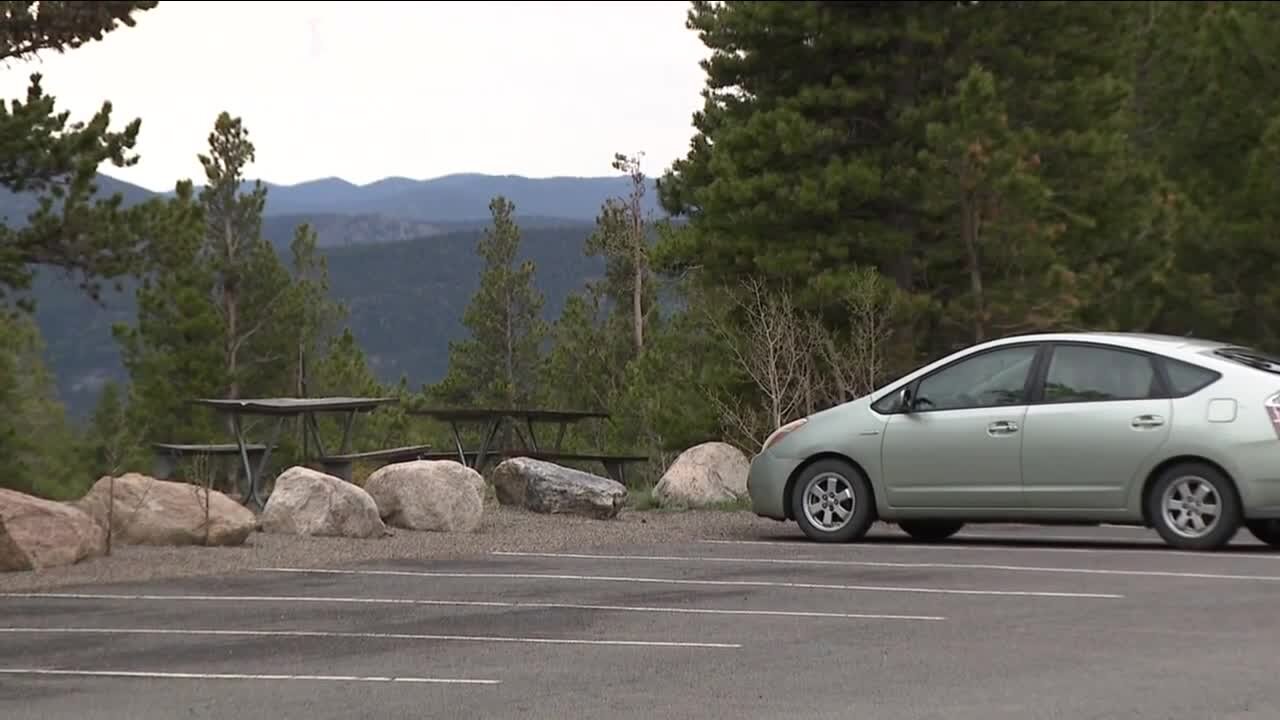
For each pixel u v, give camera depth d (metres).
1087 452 24.89
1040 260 51.31
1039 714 12.72
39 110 40.12
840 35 52.78
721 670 14.88
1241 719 12.44
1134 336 25.33
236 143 108.38
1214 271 70.50
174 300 92.50
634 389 70.88
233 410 31.89
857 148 53.81
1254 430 23.88
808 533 26.80
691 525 29.25
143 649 16.55
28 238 40.56
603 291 91.69
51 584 21.69
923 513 26.02
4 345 62.59
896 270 52.84
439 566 23.28
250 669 15.34
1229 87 71.38
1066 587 19.95
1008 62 53.09
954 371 26.16
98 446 67.31
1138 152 73.56
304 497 26.86
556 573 22.34
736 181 52.53
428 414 39.94
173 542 25.34
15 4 25.02
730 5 55.03
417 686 14.37
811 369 48.41
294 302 108.38
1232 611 17.84
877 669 14.77
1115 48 55.62
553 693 13.94
